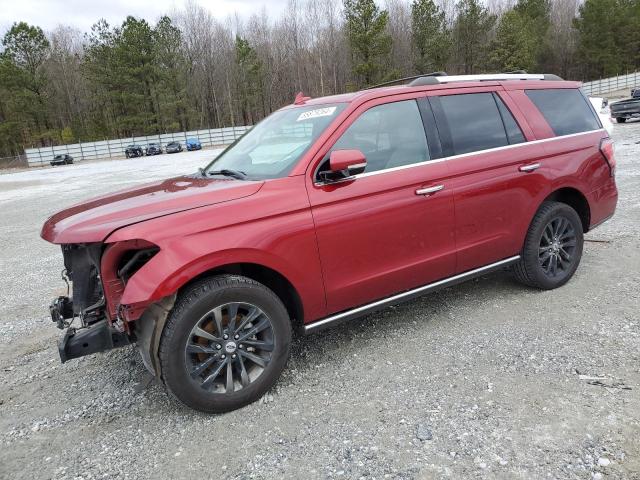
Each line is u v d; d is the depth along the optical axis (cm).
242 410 319
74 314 332
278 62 7369
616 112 2330
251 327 319
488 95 435
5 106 6544
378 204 355
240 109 7406
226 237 299
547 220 451
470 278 424
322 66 6775
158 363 295
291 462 267
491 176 412
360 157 327
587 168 481
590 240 625
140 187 394
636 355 346
